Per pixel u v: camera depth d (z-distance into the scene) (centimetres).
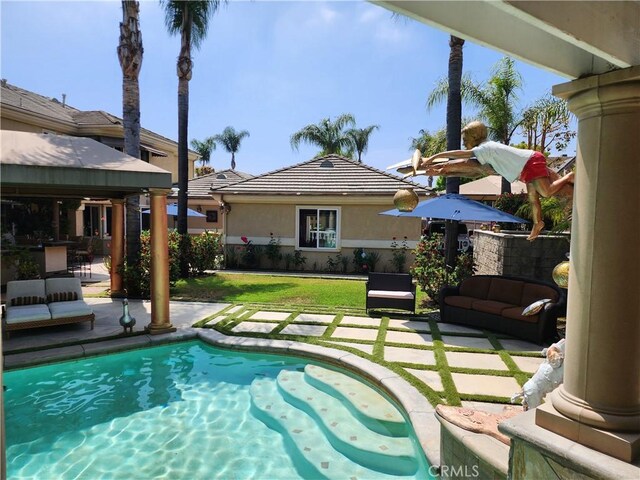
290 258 1625
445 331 779
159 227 761
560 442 237
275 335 747
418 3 185
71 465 412
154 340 729
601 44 197
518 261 957
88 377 627
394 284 938
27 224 1764
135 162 751
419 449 408
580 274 240
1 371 149
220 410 532
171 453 436
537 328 703
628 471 210
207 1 1344
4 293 1096
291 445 452
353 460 425
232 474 403
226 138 4247
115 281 1114
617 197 225
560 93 246
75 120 2011
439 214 782
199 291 1179
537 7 168
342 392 542
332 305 1008
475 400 484
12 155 620
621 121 223
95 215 2306
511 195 1313
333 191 1547
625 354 228
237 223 1669
